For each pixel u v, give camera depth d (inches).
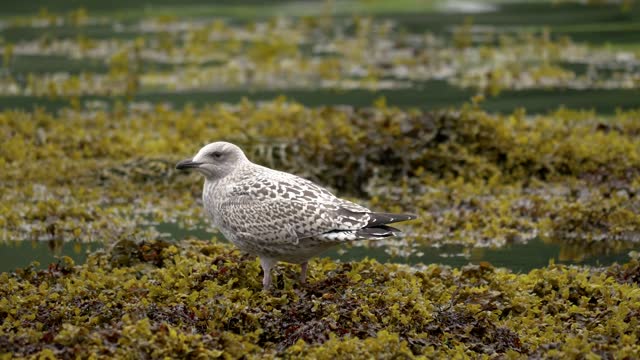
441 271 486.3
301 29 1338.6
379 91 1002.7
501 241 604.1
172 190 709.9
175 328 392.5
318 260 506.0
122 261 507.8
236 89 1016.9
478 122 748.0
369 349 379.6
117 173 728.3
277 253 460.1
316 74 1080.2
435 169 716.0
